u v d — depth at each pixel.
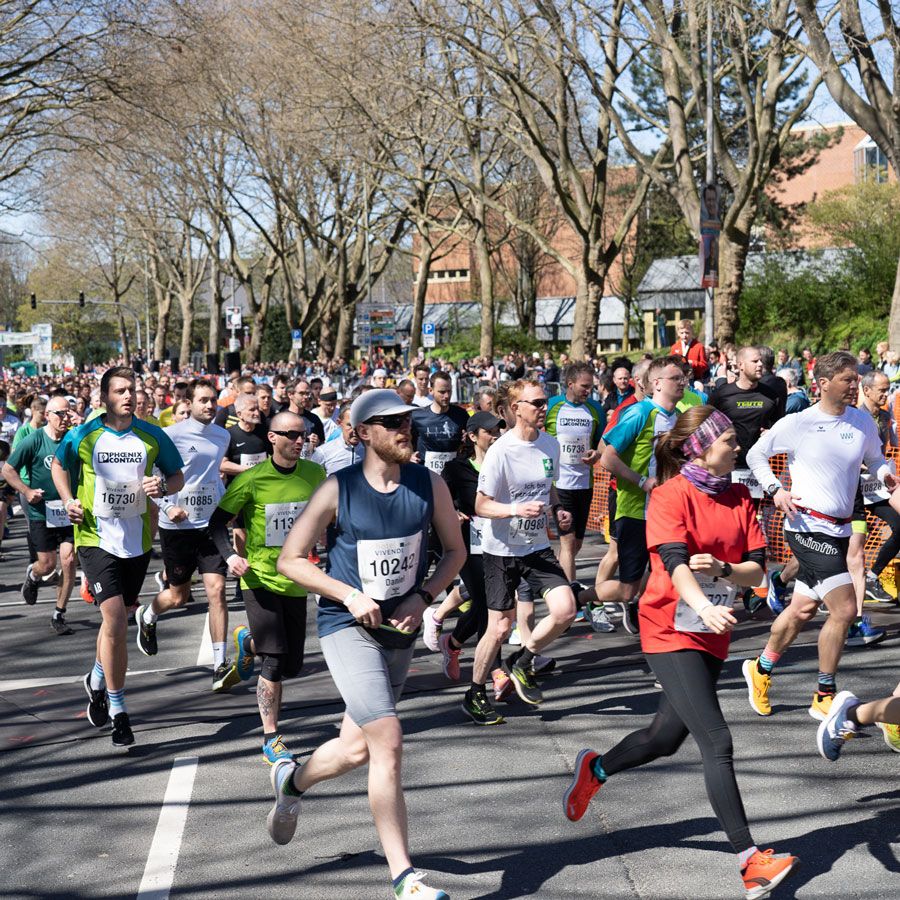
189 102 34.19
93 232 58.69
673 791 5.30
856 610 6.10
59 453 6.37
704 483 4.41
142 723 6.73
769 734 6.06
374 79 28.33
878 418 9.46
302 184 46.09
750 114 23.58
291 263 57.22
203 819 5.17
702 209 19.89
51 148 31.50
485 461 6.62
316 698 7.13
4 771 5.96
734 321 25.72
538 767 5.72
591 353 29.20
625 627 8.60
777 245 48.75
